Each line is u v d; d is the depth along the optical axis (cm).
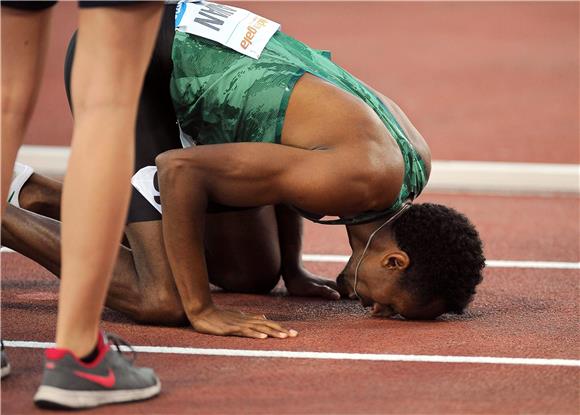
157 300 1431
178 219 1371
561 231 2192
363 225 1458
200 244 1395
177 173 1359
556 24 5800
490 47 5022
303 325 1483
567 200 2528
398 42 5084
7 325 1447
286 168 1347
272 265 1639
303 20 5638
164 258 1441
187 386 1216
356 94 1469
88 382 1118
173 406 1150
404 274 1446
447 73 4325
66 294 1100
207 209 1480
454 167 2630
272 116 1427
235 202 1380
